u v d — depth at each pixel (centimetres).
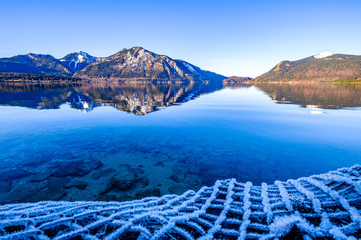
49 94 6022
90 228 268
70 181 955
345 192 317
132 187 918
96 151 1350
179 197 393
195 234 264
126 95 6047
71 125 2034
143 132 1798
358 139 1491
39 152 1319
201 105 3647
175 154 1302
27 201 798
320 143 1419
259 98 4969
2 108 3098
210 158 1232
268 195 359
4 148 1384
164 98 5153
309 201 309
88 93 6694
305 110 2858
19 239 238
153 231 269
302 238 237
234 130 1831
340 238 219
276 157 1211
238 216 303
